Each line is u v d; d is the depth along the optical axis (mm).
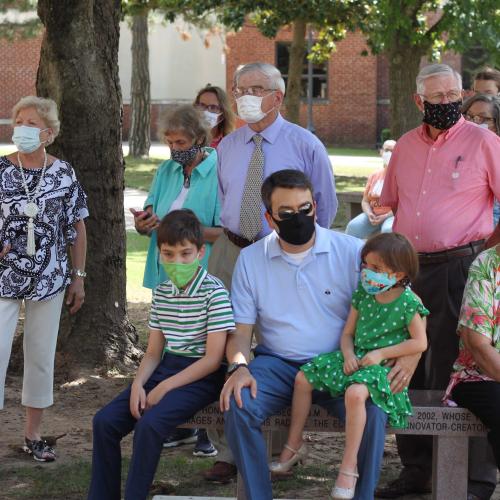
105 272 8367
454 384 5234
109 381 8078
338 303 5184
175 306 5117
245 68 5883
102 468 4980
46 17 8055
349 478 4680
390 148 11562
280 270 5195
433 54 19500
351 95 42344
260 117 5867
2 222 5965
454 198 5793
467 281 5277
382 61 42031
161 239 4973
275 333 5195
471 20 16734
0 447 6523
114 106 8305
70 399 7672
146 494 4871
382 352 4883
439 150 5863
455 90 5730
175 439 6703
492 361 5082
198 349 5125
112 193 8375
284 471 4996
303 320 5172
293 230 4980
